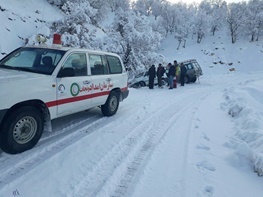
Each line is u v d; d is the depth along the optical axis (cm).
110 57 702
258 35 5844
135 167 399
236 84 1936
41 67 482
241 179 376
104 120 662
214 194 328
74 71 525
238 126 650
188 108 905
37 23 2088
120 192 324
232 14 6009
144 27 2194
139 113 780
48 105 454
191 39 6488
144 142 517
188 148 486
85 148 457
